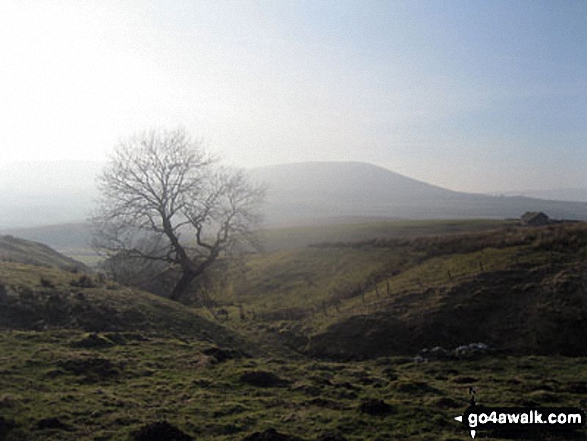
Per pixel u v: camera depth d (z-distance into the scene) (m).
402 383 19.14
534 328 29.38
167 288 49.09
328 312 39.16
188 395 16.03
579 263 35.34
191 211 44.56
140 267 46.16
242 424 13.74
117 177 43.12
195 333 28.30
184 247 47.09
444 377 22.61
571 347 27.50
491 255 41.53
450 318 31.72
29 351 19.17
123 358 19.86
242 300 50.84
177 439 12.31
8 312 24.55
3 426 12.15
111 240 43.72
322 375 20.94
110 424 13.08
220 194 45.06
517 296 32.81
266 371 19.41
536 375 22.27
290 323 37.41
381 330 31.84
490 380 21.27
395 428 14.15
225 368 19.86
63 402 14.20
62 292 28.42
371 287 44.38
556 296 31.53
